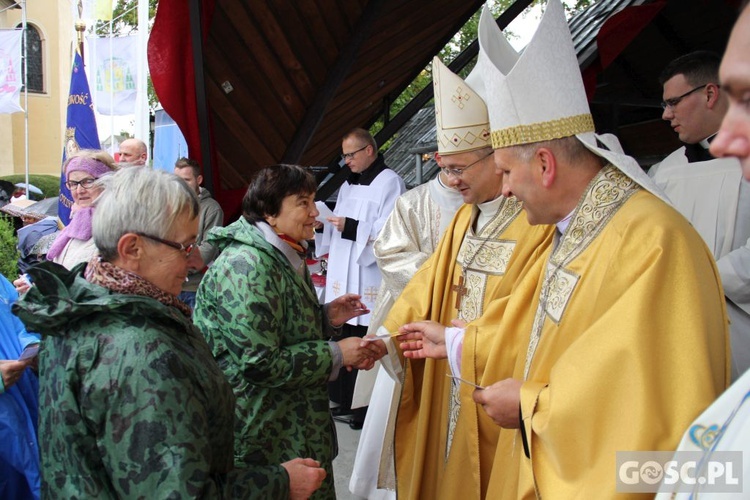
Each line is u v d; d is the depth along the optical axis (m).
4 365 2.08
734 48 0.81
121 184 1.46
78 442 1.30
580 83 1.64
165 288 1.49
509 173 1.68
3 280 2.47
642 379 1.29
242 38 4.09
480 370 2.09
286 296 2.06
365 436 3.13
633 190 1.55
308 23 4.26
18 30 12.73
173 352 1.35
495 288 2.24
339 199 4.53
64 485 1.29
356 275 4.27
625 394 1.31
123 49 9.44
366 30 4.41
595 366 1.34
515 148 1.63
